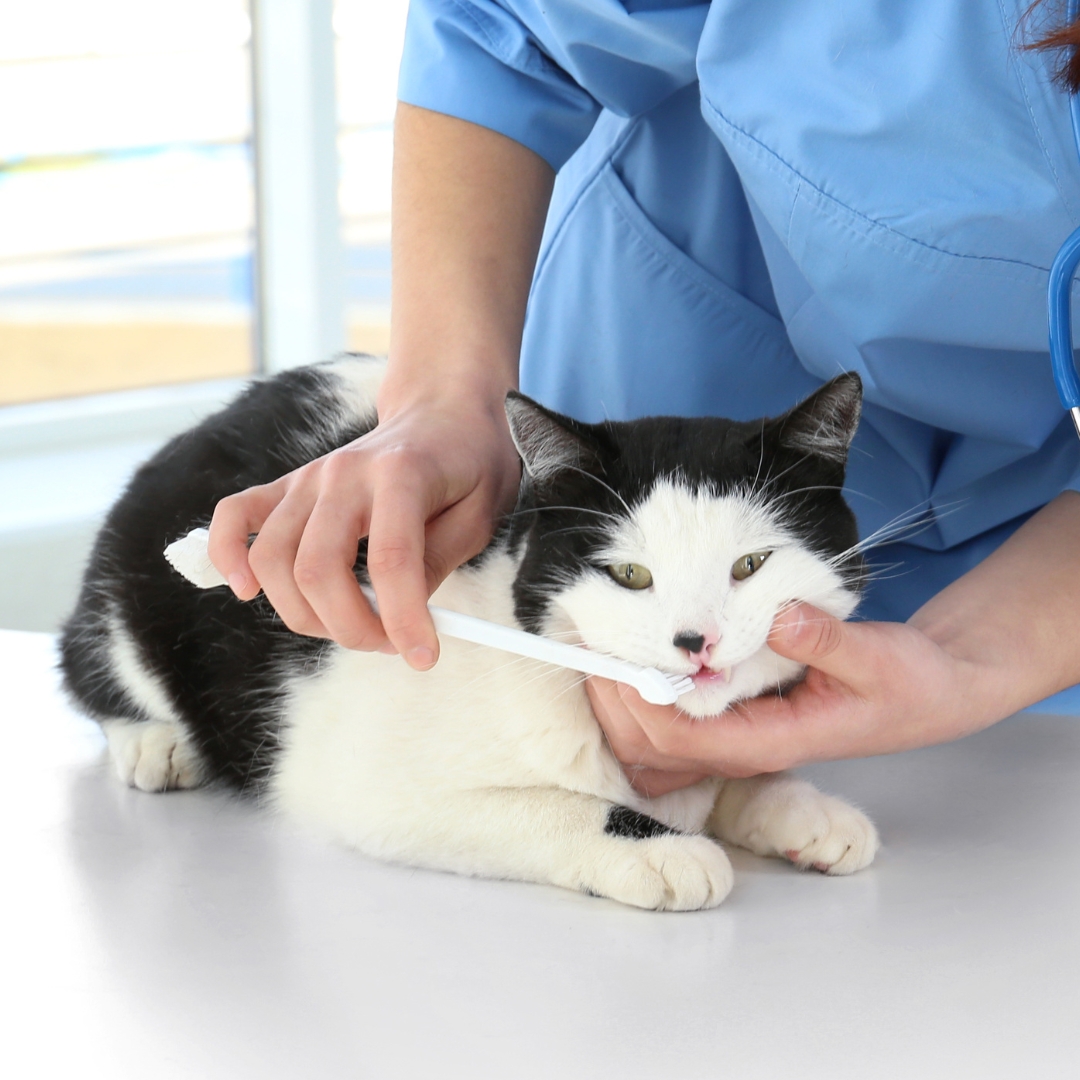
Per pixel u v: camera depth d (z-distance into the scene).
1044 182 1.01
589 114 1.35
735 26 1.13
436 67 1.29
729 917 0.87
